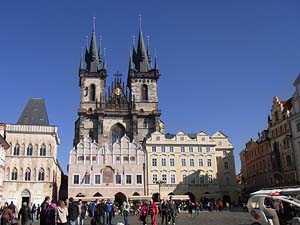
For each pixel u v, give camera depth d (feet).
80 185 322.96
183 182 343.26
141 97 436.35
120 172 334.03
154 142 348.18
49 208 69.05
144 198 312.09
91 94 428.56
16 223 88.33
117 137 407.44
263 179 358.02
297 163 276.00
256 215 79.97
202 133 361.10
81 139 383.45
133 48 480.64
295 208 79.56
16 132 304.30
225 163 364.79
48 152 307.17
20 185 294.25
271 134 334.85
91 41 463.01
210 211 271.28
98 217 120.88
